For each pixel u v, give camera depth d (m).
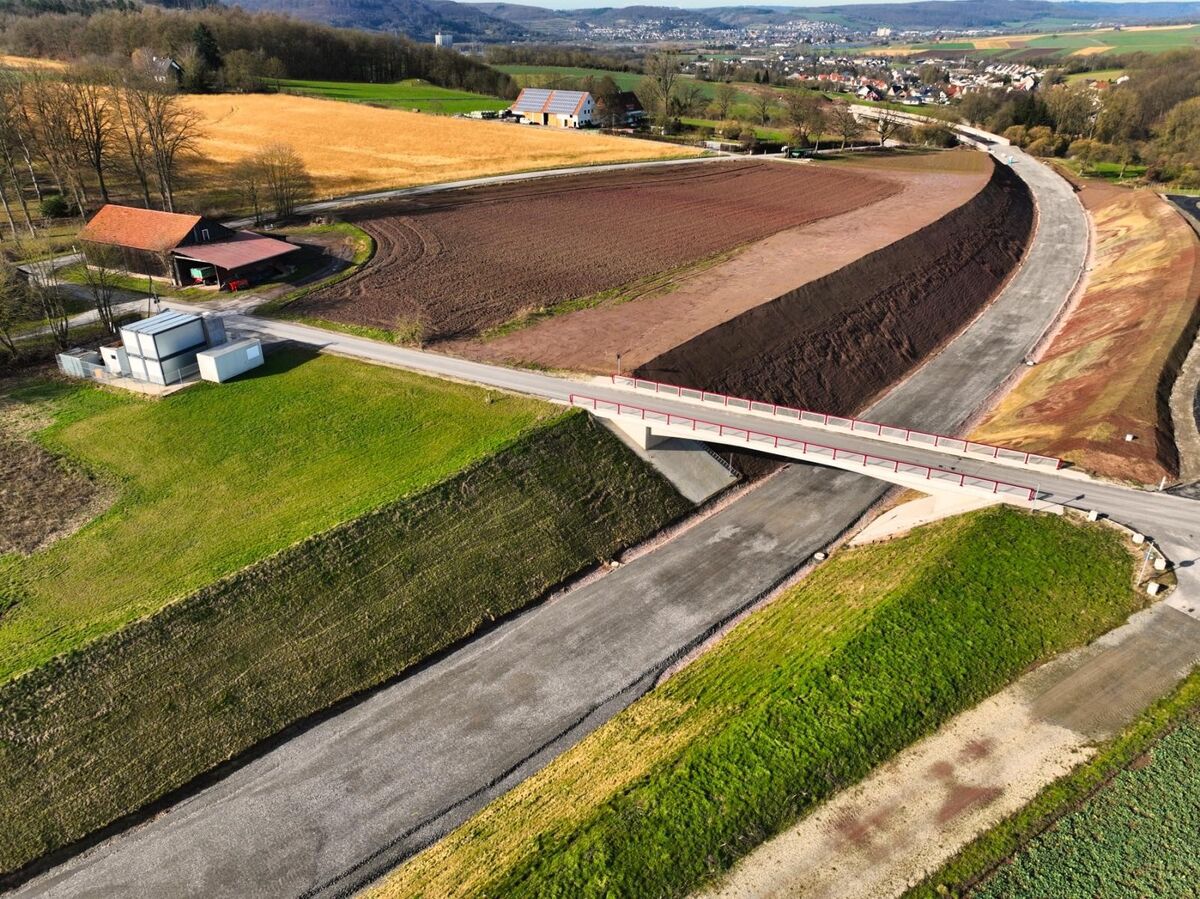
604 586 37.31
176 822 26.08
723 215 87.94
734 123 144.62
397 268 68.62
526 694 31.19
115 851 25.16
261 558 33.47
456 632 33.84
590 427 43.44
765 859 23.33
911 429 49.69
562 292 63.41
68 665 28.56
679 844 23.78
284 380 48.94
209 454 42.03
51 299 54.34
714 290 62.19
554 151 118.25
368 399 46.62
